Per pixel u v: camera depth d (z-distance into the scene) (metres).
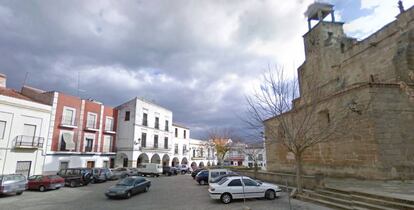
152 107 45.69
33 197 17.84
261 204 13.73
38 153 27.75
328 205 12.57
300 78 30.95
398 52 18.58
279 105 18.94
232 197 14.75
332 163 18.95
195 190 20.89
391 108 15.99
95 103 37.34
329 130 17.91
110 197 17.28
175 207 13.82
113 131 40.41
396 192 11.64
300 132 17.08
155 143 45.84
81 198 17.38
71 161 32.06
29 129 27.09
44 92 31.62
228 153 65.75
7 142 24.78
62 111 31.83
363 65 22.42
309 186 15.76
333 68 26.03
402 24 19.11
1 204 15.12
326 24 28.36
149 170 37.56
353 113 17.08
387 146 15.39
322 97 20.33
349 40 25.72
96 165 36.12
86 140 35.25
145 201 15.92
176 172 42.88
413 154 15.51
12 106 25.50
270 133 23.08
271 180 21.62
